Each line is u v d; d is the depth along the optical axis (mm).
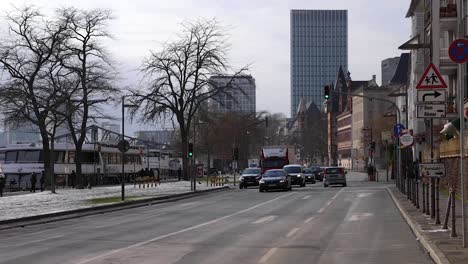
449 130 33844
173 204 34625
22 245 16297
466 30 37312
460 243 13703
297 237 16875
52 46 52312
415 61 67188
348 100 149000
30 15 52406
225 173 115188
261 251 14055
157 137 149125
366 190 45656
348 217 23156
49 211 27969
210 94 69188
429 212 21875
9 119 52562
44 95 54219
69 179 65625
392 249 14141
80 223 23453
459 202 27672
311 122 181125
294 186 57781
